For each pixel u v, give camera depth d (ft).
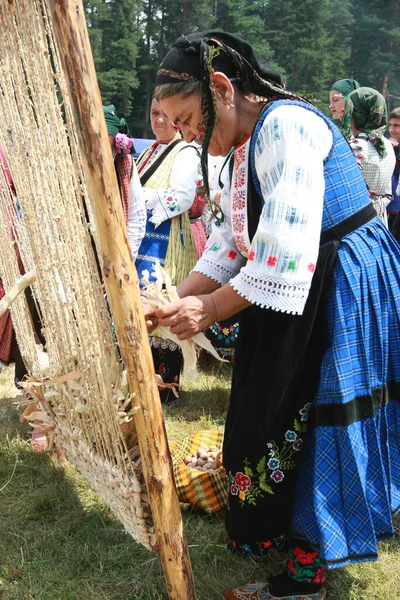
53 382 5.82
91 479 6.37
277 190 4.56
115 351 5.10
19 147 5.56
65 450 6.89
